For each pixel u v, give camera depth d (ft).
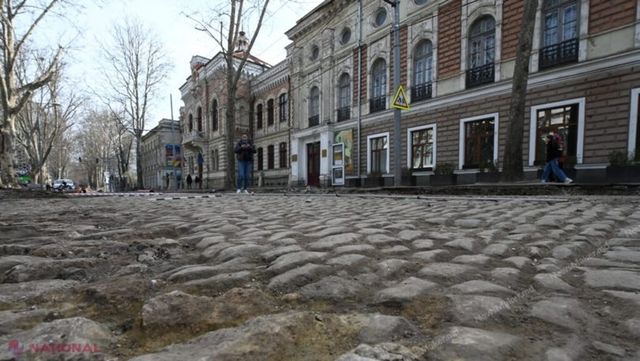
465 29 53.11
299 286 6.12
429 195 33.06
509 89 47.93
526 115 46.24
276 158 102.47
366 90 70.38
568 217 14.58
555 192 29.32
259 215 16.76
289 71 94.32
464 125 53.67
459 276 6.63
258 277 6.67
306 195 38.96
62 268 7.18
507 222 13.44
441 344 4.05
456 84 54.65
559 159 35.09
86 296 5.62
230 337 4.18
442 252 8.55
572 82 42.09
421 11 59.31
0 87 48.62
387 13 65.67
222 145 119.03
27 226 12.80
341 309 5.21
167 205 23.98
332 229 11.77
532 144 45.68
